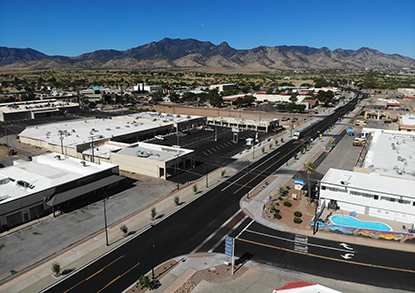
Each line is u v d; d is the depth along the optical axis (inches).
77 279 1657.2
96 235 2108.8
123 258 1850.4
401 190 2365.9
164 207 2554.1
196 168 3614.7
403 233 2026.3
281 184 3117.6
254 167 3659.0
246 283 1633.9
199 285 1612.9
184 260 1835.6
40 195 2357.3
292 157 4114.2
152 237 2092.8
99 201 2650.1
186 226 2245.3
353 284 1630.2
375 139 4074.8
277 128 6092.5
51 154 3378.4
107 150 3976.4
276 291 1289.4
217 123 6594.5
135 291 1562.5
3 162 3799.2
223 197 2770.7
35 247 1957.4
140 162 3356.3
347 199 2482.8
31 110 7180.1
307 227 2233.0
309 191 2726.4
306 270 1745.8
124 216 2390.5
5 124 6363.2
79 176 2746.1
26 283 1622.8
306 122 6899.6
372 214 2417.6
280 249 1953.7
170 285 1611.7
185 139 5206.7
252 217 2389.3
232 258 1705.2
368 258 1861.5
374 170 2849.4
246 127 6151.6
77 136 4645.7
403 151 3479.3
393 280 1662.2
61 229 2183.8
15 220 2224.4
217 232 2162.9
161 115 6525.6
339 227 2144.4
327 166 3732.8
